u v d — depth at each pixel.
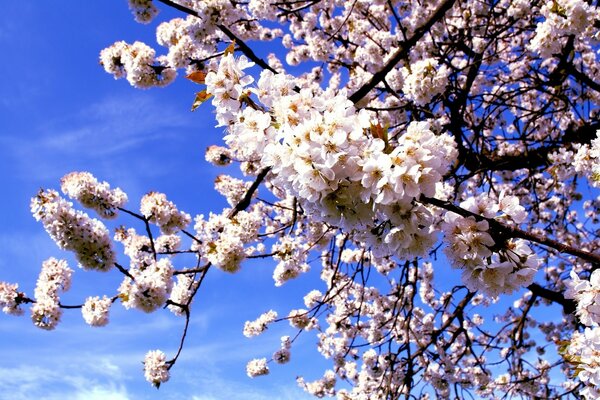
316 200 1.93
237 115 2.17
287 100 1.97
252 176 8.35
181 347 5.33
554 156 6.68
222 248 4.92
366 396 8.25
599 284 2.82
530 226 8.75
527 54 7.37
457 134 6.52
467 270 2.09
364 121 1.88
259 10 6.13
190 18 5.81
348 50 8.03
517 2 6.13
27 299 5.56
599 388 2.88
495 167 6.47
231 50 2.19
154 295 4.94
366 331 9.09
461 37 6.29
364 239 2.12
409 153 1.82
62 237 4.59
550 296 6.81
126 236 6.91
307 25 8.06
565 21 4.59
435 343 8.26
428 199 1.98
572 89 7.73
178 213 6.04
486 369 8.77
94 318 5.35
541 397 7.94
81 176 5.14
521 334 7.50
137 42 5.82
